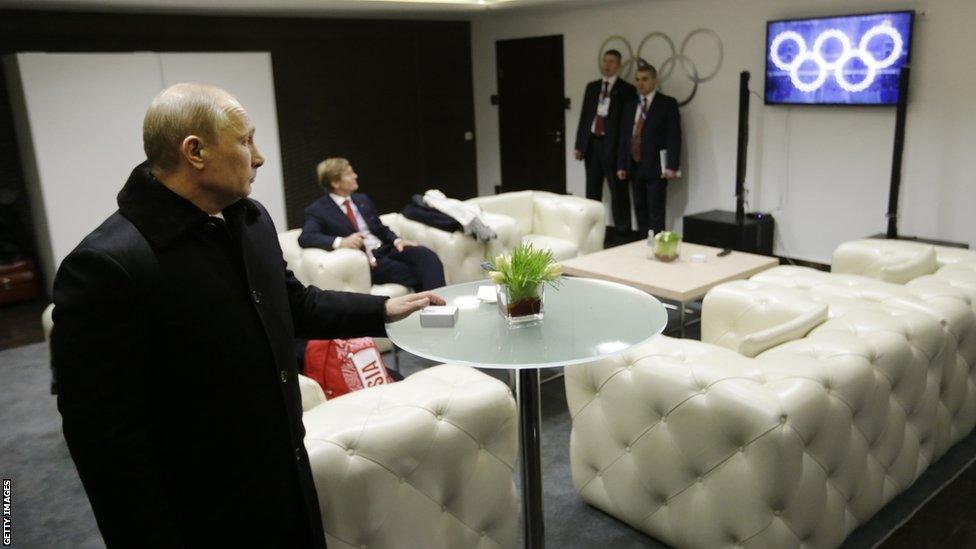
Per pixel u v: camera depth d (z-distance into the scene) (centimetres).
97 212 538
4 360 435
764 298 273
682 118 621
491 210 493
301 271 397
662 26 618
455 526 188
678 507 211
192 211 123
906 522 233
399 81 746
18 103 518
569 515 246
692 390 199
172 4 545
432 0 600
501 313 182
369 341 239
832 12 514
